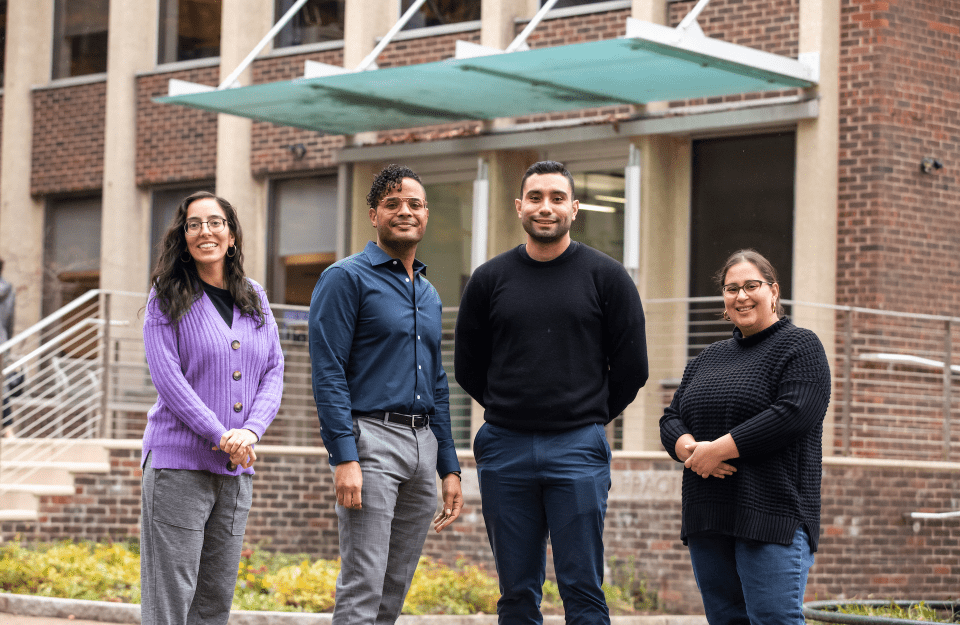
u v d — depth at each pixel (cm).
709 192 1158
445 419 542
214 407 484
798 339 482
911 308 1058
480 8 1288
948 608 693
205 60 1462
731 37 1120
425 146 1267
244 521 500
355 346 516
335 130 1255
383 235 524
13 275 1555
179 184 1479
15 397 1299
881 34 1057
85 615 802
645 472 992
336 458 499
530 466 506
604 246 1213
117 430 1403
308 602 839
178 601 475
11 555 952
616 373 521
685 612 963
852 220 1060
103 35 1566
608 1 1204
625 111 1171
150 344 479
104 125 1526
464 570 968
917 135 1069
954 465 998
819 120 1062
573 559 504
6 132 1578
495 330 521
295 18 1413
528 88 1053
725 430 482
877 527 971
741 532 470
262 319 502
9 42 1584
